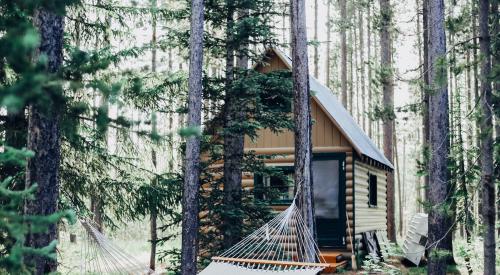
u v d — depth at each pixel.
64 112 4.52
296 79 11.03
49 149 6.57
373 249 16.14
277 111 12.01
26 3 3.90
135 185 10.48
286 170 15.32
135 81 4.69
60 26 6.64
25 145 8.47
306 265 8.48
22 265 4.11
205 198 11.52
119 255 8.08
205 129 11.87
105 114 4.30
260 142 15.66
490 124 9.07
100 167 10.44
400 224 32.47
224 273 8.42
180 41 11.52
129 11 10.42
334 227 14.89
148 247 22.02
